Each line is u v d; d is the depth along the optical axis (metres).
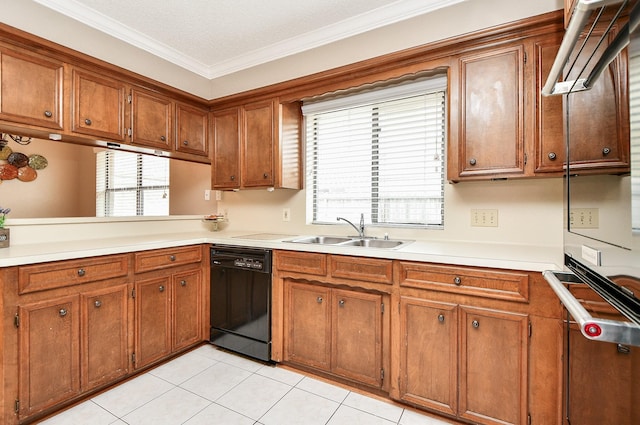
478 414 1.60
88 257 1.86
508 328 1.52
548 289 1.44
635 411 0.77
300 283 2.17
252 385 2.03
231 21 2.40
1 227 1.96
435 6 2.15
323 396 1.92
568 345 1.27
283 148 2.66
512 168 1.78
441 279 1.67
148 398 1.89
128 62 2.56
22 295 1.61
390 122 2.52
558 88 1.28
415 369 1.75
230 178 2.91
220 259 2.48
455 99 1.92
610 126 0.91
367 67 2.17
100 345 1.92
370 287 1.89
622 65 0.81
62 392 1.75
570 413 1.24
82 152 4.76
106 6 2.21
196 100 2.86
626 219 0.79
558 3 1.81
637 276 0.73
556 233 1.94
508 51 1.79
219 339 2.50
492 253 1.69
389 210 2.54
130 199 4.18
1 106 1.78
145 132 2.50
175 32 2.54
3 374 1.55
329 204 2.80
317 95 2.48
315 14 2.33
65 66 2.04
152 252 2.20
